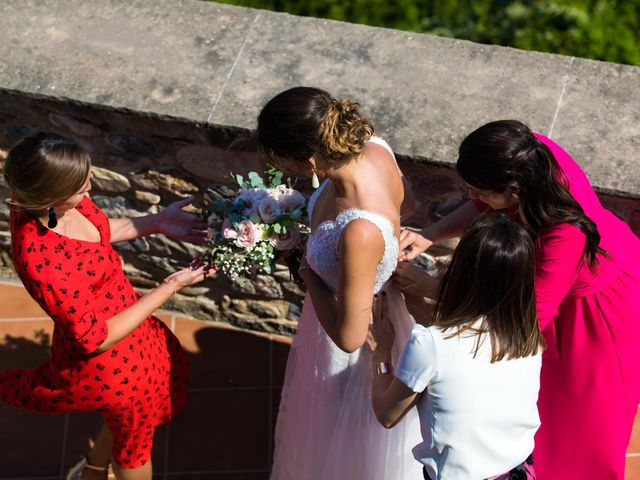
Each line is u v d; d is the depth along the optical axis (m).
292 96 3.02
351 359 3.74
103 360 3.72
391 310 3.60
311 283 3.46
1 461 4.66
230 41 4.42
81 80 4.26
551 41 6.41
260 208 3.53
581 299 3.66
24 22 4.50
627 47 6.36
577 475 4.05
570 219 3.22
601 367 3.72
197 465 4.70
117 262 3.74
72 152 3.25
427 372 3.05
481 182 3.16
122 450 4.14
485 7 6.59
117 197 4.67
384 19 6.56
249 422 4.84
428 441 3.16
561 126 4.06
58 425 4.79
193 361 5.03
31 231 3.38
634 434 4.71
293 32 4.46
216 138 4.18
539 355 3.18
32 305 5.17
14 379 4.02
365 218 3.08
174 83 4.24
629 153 3.96
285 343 5.10
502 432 3.14
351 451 3.94
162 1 4.59
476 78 4.25
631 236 3.73
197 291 5.01
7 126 4.50
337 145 2.99
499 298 2.96
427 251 4.45
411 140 4.02
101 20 4.51
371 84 4.23
